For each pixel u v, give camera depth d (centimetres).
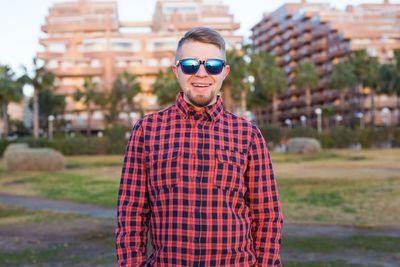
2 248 772
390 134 5106
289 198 1457
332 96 8325
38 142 4734
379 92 6669
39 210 1268
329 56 8431
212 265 141
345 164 2811
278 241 156
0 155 4725
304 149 4041
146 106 8012
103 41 8006
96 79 7988
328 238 827
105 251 741
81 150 4772
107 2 8731
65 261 660
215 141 150
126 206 151
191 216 143
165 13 8400
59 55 7938
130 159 155
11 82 5503
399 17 8525
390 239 806
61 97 7706
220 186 146
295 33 9594
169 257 143
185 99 156
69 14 8569
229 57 3997
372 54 7638
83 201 1487
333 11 8600
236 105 7412
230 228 144
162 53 8012
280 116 9925
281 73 6844
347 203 1330
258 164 158
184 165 146
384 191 1539
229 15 8362
